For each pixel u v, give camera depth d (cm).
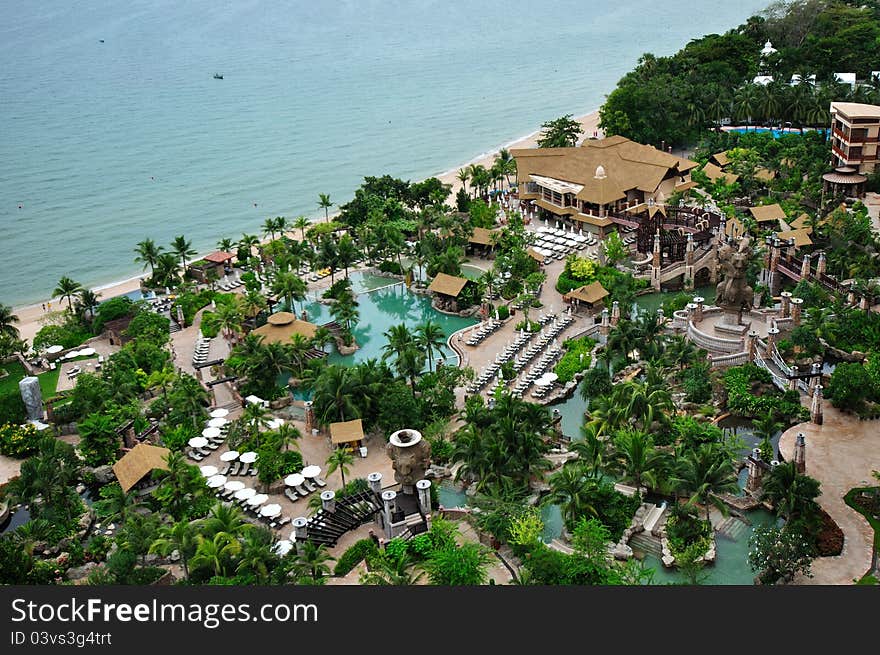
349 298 11281
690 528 6531
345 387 8462
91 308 11906
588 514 6706
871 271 10700
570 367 9381
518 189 16225
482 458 7106
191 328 11619
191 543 6256
